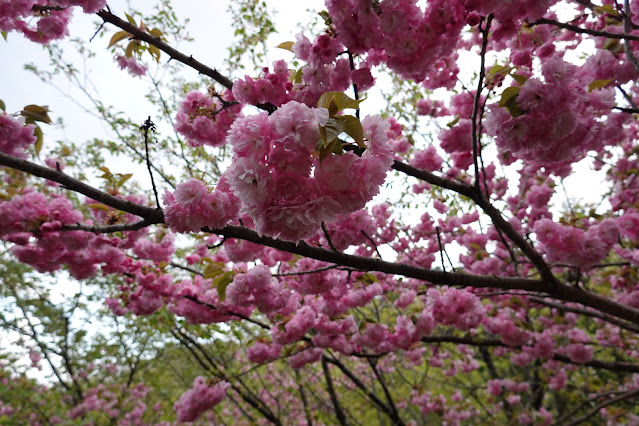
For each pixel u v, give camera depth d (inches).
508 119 75.0
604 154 204.7
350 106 47.2
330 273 137.5
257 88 97.2
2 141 99.1
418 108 174.2
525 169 175.2
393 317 239.9
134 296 164.1
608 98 92.0
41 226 109.4
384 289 201.0
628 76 102.5
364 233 102.4
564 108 70.5
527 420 267.7
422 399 316.2
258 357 174.2
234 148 46.4
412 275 101.3
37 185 197.0
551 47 127.3
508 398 296.4
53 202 114.8
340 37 81.9
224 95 128.3
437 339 167.0
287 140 43.3
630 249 159.9
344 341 162.4
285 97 99.2
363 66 97.4
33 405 314.0
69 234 116.6
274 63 101.0
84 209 232.4
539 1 79.6
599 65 104.3
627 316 121.9
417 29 82.6
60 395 335.9
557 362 245.0
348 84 93.3
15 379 325.4
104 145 243.3
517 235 116.0
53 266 135.8
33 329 327.3
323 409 331.6
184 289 159.0
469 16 80.6
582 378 277.6
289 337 150.3
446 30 83.7
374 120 49.3
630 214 126.6
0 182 147.1
